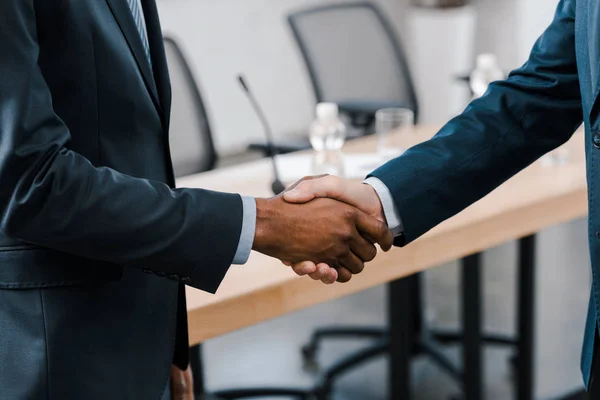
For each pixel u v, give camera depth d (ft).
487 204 7.22
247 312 5.73
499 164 5.56
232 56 18.70
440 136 5.65
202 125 9.36
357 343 11.60
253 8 18.75
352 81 11.93
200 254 4.16
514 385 10.29
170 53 9.41
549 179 7.88
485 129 5.58
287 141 10.30
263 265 6.13
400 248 6.47
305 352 11.07
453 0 19.75
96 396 4.25
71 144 4.13
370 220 5.03
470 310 9.02
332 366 10.02
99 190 3.97
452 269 13.93
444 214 5.52
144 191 4.09
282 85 19.47
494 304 12.66
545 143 5.57
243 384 10.44
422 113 20.29
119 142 4.25
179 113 9.23
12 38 3.78
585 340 4.93
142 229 4.04
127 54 4.21
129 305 4.39
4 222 3.95
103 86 4.12
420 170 5.49
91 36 4.07
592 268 4.68
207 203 4.24
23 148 3.81
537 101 5.52
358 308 12.74
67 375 4.20
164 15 17.65
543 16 18.86
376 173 5.50
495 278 13.60
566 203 7.47
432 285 13.34
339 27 11.99
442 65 19.85
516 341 10.23
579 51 4.76
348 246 4.97
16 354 4.21
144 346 4.46
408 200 5.43
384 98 12.11
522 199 7.30
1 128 3.82
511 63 20.04
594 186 4.63
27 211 3.88
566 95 5.49
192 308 5.49
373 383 10.52
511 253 14.58
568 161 8.46
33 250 4.17
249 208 4.41
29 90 3.82
